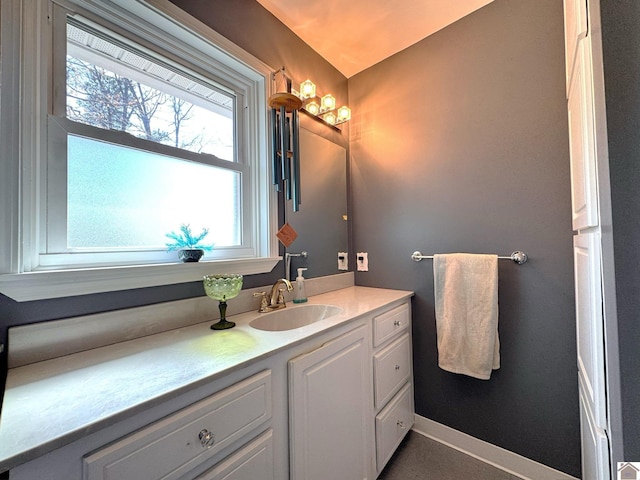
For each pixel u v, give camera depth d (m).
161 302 1.02
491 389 1.43
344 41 1.70
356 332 1.18
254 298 1.34
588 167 0.78
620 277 0.61
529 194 1.34
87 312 0.86
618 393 0.62
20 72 0.78
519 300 1.36
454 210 1.57
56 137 0.86
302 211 1.66
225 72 1.34
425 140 1.68
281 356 0.86
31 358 0.75
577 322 1.11
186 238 1.17
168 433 0.59
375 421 1.28
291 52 1.60
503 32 1.41
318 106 1.75
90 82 0.96
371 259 1.93
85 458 0.49
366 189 1.96
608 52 0.64
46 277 0.76
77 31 0.94
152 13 1.03
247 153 1.44
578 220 0.99
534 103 1.33
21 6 0.79
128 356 0.78
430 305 1.66
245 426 0.74
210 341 0.90
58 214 0.86
